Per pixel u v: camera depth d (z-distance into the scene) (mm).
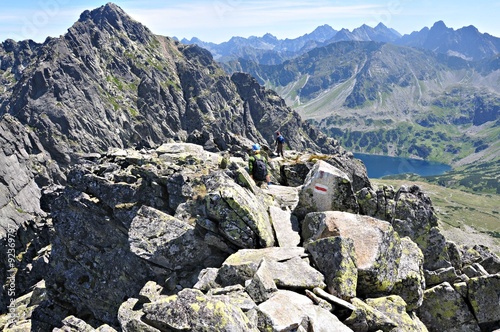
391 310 18531
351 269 18578
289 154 51469
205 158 39531
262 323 14609
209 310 13852
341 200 24594
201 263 23859
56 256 35469
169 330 14109
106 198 33344
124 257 31812
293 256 19625
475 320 22250
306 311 15766
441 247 24922
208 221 23094
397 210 25703
